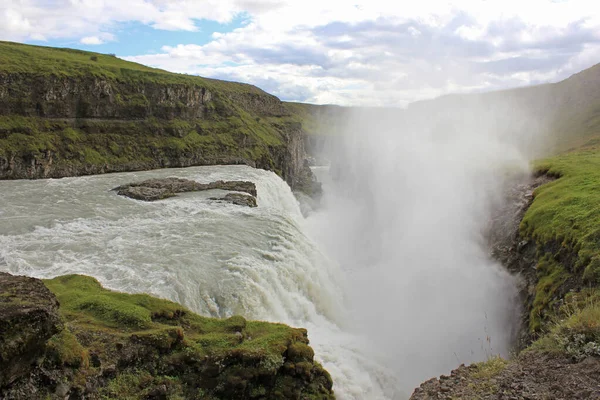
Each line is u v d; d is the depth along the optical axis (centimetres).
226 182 5225
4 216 3506
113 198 4397
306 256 3081
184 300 2072
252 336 1667
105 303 1638
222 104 9669
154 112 8088
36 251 2625
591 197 2836
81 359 1155
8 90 6150
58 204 4053
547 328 1998
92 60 8931
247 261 2555
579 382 1116
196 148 8062
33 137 6094
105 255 2573
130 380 1292
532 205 3316
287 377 1526
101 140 6994
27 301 1041
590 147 6412
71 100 6825
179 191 4778
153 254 2600
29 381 1004
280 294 2464
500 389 1199
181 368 1412
